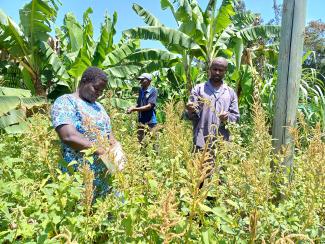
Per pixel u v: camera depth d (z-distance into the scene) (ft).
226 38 30.35
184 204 5.73
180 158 6.97
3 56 31.99
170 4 30.66
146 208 5.47
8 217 5.14
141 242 5.04
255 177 5.92
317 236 5.89
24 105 21.08
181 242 4.92
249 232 5.50
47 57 27.81
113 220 5.77
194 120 12.37
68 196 5.79
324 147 6.31
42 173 7.50
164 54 30.55
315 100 20.84
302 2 9.55
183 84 33.78
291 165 8.81
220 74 12.62
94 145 6.09
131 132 13.83
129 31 28.07
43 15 27.32
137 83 37.55
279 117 9.69
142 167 6.46
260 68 28.50
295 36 9.59
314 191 5.75
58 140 8.55
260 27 29.63
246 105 25.94
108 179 7.16
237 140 9.42
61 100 8.59
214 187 6.24
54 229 5.30
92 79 9.03
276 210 6.04
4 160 6.64
